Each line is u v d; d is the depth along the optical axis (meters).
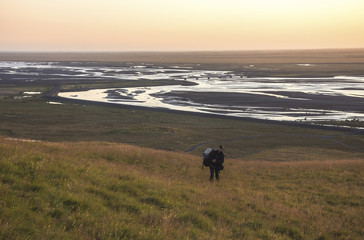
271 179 19.91
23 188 8.51
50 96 123.50
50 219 6.89
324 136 67.00
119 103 115.56
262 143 58.84
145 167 19.92
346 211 13.24
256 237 9.18
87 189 9.89
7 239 5.59
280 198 14.95
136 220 8.15
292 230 10.41
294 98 122.50
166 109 100.94
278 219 11.56
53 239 6.00
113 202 9.22
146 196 10.73
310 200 14.99
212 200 12.39
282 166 24.81
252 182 18.62
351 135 68.50
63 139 57.53
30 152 13.60
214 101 119.06
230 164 25.64
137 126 74.00
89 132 65.25
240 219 10.72
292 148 54.75
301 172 21.89
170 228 7.97
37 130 65.19
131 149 26.59
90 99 125.56
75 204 8.23
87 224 7.09
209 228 9.03
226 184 17.03
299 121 85.50
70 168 12.22
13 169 9.80
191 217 9.59
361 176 20.55
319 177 20.33
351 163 25.91
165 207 10.12
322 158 46.62
